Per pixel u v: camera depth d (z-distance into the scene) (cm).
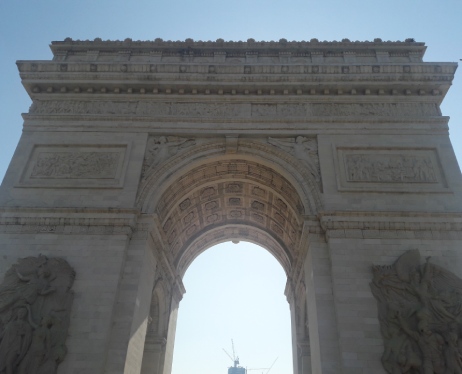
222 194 4391
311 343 3134
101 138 3734
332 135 3697
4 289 2862
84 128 3788
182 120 3809
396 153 3594
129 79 3962
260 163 3728
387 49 4275
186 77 3947
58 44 4391
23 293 2830
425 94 3875
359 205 3303
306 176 3509
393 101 3869
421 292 2781
